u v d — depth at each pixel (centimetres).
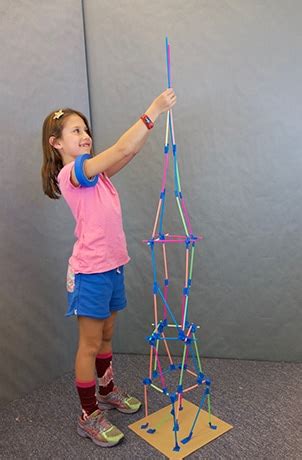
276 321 181
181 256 184
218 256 181
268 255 176
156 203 182
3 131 152
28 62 157
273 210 172
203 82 168
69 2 169
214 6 162
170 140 175
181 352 192
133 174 183
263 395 160
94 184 129
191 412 152
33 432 145
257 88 164
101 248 134
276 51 160
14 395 165
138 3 169
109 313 141
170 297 189
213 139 172
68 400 164
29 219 163
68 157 138
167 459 130
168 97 123
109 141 184
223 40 163
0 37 148
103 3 173
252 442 135
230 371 179
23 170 160
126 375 179
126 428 145
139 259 189
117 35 174
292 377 172
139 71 174
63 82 171
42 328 173
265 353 185
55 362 179
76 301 136
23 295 164
